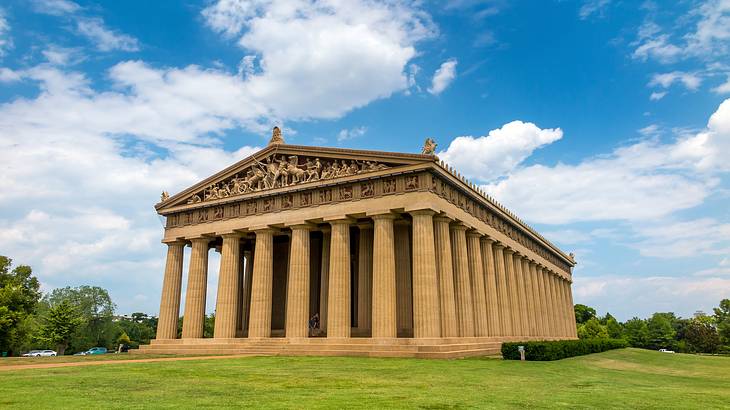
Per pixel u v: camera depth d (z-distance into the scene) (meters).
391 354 46.38
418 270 49.91
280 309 74.25
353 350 49.47
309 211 58.81
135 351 64.94
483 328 59.28
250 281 77.62
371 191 54.97
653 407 20.59
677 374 43.81
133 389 23.94
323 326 63.81
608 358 57.28
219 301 63.09
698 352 172.12
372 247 63.06
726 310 168.88
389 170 53.62
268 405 19.16
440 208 53.22
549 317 93.25
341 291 54.38
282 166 62.00
